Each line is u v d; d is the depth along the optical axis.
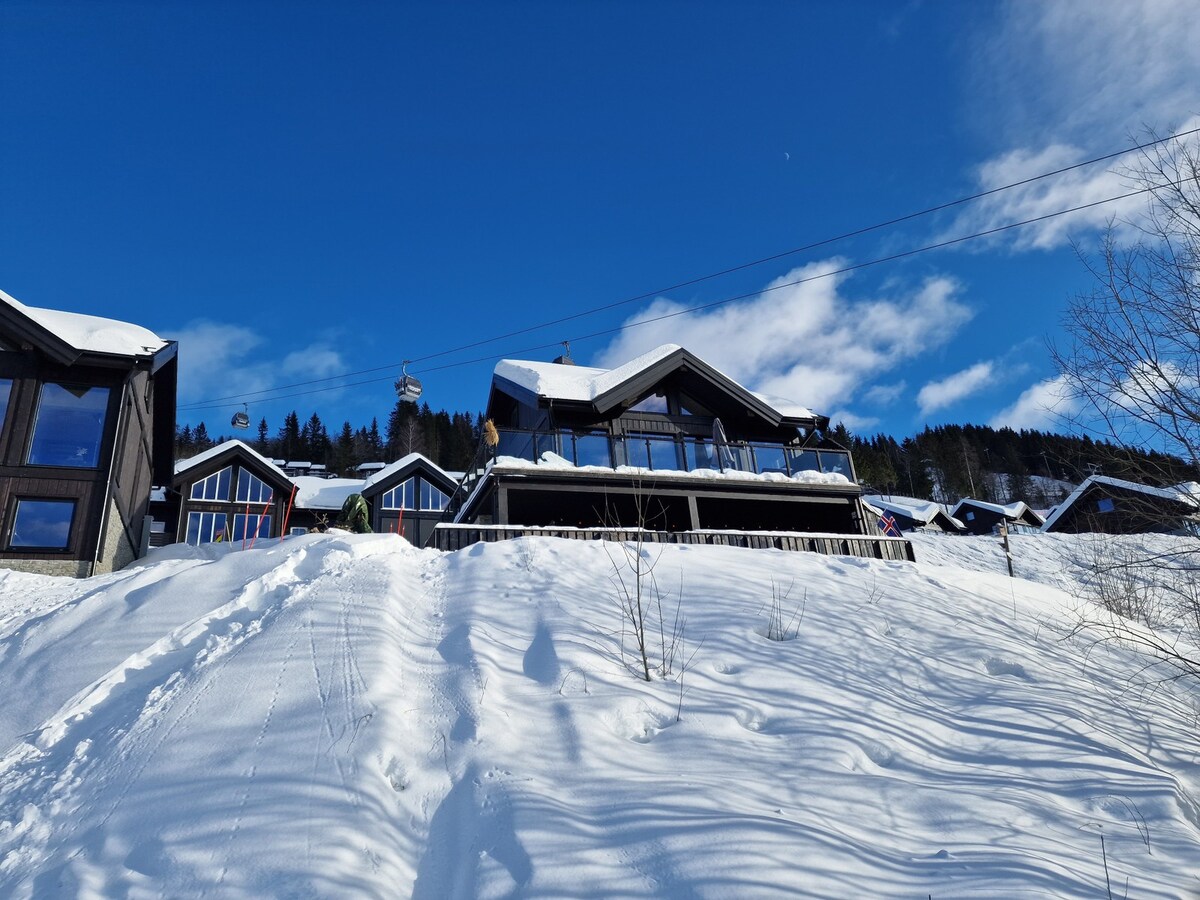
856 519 16.52
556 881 3.20
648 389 17.38
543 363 19.25
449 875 3.38
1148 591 10.04
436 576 7.54
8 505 13.41
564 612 6.40
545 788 3.94
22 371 14.18
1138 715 5.82
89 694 5.20
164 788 3.90
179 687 5.09
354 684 4.94
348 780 3.89
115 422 14.69
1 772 4.38
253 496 26.72
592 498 15.22
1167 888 3.53
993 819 4.03
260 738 4.33
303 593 6.80
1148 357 7.66
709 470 15.48
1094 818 4.20
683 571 7.90
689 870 3.28
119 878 3.26
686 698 5.16
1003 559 24.30
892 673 5.99
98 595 7.27
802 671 5.75
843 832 3.76
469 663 5.34
